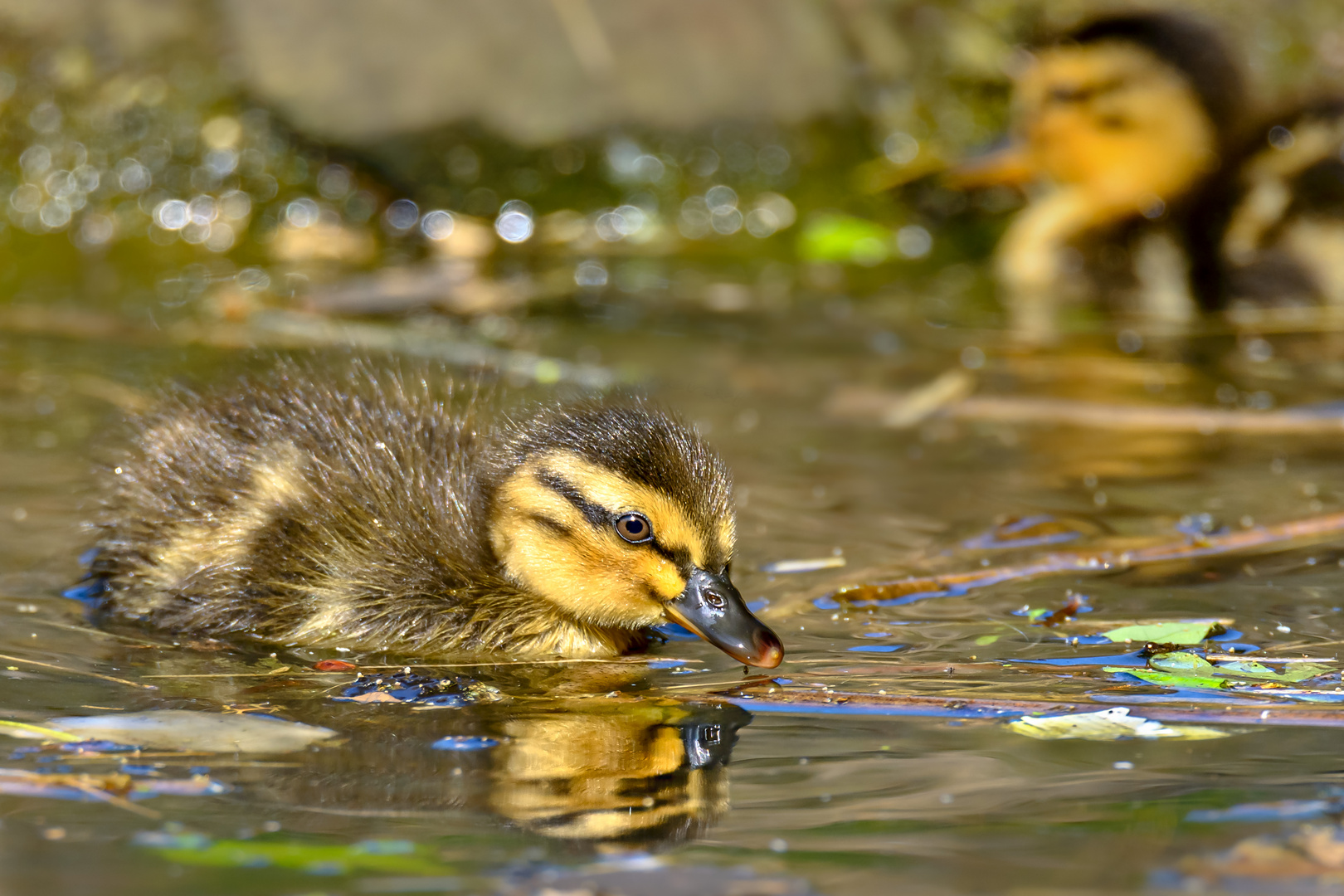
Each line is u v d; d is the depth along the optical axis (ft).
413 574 29.01
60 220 59.98
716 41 67.31
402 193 63.21
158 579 29.17
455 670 26.21
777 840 17.88
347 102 62.85
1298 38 72.59
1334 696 23.02
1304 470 36.91
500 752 21.30
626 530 28.07
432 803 19.21
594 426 29.84
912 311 55.62
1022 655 25.38
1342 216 56.90
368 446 31.65
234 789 19.66
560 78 65.26
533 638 28.60
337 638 28.27
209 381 36.19
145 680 24.88
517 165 64.34
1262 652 25.21
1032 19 70.18
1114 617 27.17
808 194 66.49
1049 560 30.55
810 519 33.86
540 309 54.54
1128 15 62.64
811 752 21.09
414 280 57.16
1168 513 33.73
